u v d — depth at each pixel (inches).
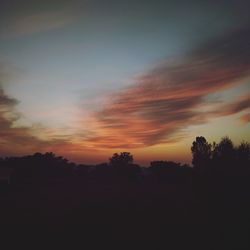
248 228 533.0
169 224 597.9
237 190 756.6
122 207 850.1
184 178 1550.2
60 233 544.7
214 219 617.3
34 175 1771.7
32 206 904.3
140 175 1983.3
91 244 472.1
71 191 1375.5
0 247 458.6
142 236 514.6
